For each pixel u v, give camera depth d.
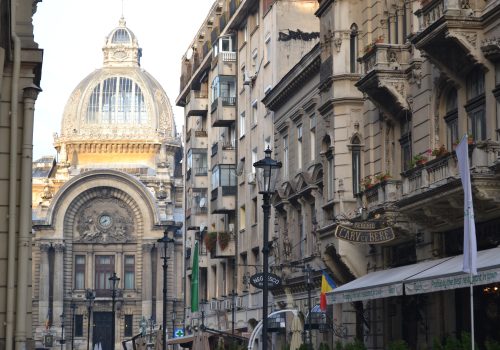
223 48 82.06
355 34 47.69
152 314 145.62
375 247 45.59
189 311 103.62
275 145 65.56
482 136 34.78
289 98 62.06
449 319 38.00
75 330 144.88
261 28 72.38
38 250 143.62
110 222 147.50
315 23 68.81
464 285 30.48
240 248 78.19
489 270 28.94
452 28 34.06
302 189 57.47
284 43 68.00
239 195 79.19
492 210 33.59
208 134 93.94
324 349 43.50
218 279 86.69
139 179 154.38
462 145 28.47
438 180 35.25
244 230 76.88
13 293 26.58
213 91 85.75
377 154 45.25
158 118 167.12
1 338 26.47
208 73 92.81
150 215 147.00
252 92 74.88
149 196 147.00
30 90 27.61
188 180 100.25
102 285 147.00
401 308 43.34
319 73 55.00
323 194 50.69
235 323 78.62
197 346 62.59
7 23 25.36
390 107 42.62
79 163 163.88
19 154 27.39
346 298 39.88
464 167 28.19
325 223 48.94
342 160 47.38
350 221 42.91
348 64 47.69
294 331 48.22
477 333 36.09
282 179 63.69
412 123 40.50
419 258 40.38
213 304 87.50
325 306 47.28
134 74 170.25
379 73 40.88
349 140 47.25
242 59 79.31
